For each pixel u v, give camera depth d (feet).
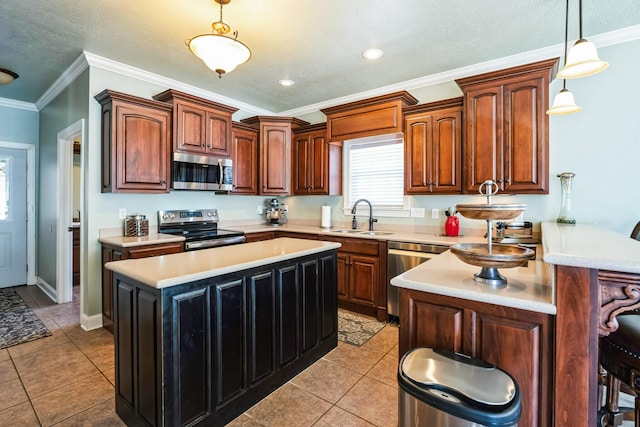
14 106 13.84
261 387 6.33
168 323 4.80
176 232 11.72
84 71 10.09
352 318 10.75
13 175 14.21
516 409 3.20
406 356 4.16
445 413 3.32
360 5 7.14
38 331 9.57
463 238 10.07
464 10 7.34
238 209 14.79
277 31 8.27
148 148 10.20
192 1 7.01
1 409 6.00
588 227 7.34
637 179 8.29
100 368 7.48
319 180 13.61
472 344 4.22
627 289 3.37
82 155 10.11
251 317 6.12
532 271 5.36
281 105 14.87
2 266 14.17
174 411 4.87
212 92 12.96
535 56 9.44
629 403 6.38
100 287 10.09
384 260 10.47
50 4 7.09
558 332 3.65
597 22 7.86
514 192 8.87
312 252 7.50
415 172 10.74
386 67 10.50
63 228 12.28
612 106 8.55
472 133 9.41
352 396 6.46
